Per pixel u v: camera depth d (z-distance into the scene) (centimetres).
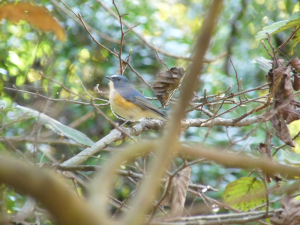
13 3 438
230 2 1977
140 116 1209
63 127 721
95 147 838
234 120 1025
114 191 1383
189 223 602
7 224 631
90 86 1581
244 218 612
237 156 402
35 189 252
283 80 748
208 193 1441
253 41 1848
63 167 673
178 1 2275
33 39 1416
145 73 1708
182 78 895
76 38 1658
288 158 773
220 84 1698
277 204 1123
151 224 572
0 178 249
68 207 262
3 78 1298
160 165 332
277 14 1873
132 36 1738
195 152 371
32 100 1281
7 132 1188
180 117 315
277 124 749
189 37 1973
